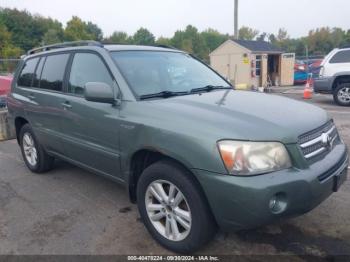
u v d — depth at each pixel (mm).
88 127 3781
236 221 2635
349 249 3109
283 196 2613
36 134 4945
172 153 2869
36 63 5070
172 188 3025
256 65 21922
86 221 3768
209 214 2836
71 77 4199
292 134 2742
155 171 3070
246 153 2590
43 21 67562
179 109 3061
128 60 3791
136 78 3594
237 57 22297
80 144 3979
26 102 5000
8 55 52344
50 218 3869
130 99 3365
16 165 5793
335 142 3344
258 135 2646
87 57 4020
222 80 4508
